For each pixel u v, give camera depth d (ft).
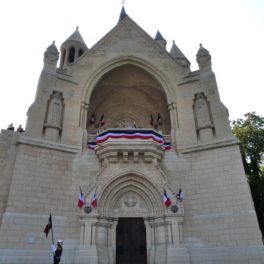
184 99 77.92
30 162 61.98
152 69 83.46
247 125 109.40
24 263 51.57
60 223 58.75
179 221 59.21
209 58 80.28
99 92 94.17
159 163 69.10
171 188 62.49
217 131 69.56
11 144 63.67
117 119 101.60
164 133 93.04
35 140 64.69
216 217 59.62
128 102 102.17
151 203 63.82
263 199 91.30
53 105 71.97
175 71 82.64
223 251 55.72
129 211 64.39
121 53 84.74
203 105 74.64
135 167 66.08
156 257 57.41
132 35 88.53
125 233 63.21
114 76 89.81
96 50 84.99
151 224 62.39
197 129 72.38
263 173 101.86
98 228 59.77
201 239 58.54
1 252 50.90
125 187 66.28
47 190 61.05
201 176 65.67
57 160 65.82
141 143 66.28
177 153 71.05
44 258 53.83
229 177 62.59
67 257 55.42
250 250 53.88
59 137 69.67
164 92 83.82
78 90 78.02
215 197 61.93
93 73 81.51
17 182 58.54
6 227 53.31
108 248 59.41
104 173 64.75
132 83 94.02
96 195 61.41
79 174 66.23
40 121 68.28
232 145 65.77
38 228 56.24
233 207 59.21
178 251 55.36
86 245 55.57
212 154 67.05
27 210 56.90
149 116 101.35
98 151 67.67
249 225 56.13
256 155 102.68
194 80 78.95
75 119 73.82
